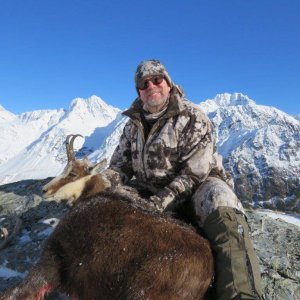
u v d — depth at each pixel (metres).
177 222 1.52
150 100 1.78
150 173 1.82
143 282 1.36
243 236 1.45
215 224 1.49
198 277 1.38
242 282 1.35
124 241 1.44
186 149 1.73
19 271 2.09
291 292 1.81
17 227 2.50
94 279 1.45
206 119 1.78
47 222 2.57
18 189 3.32
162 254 1.39
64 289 1.54
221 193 1.57
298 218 3.29
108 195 1.63
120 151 2.02
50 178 3.52
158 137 1.77
